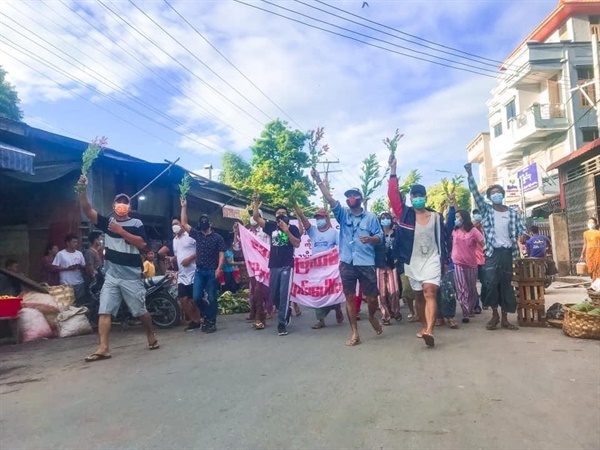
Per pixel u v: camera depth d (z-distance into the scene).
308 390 4.38
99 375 5.28
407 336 6.91
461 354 5.67
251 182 27.16
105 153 10.95
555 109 27.70
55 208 11.21
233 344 6.81
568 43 27.72
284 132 29.77
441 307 7.60
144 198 13.54
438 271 6.21
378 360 5.47
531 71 27.98
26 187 11.21
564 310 6.87
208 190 15.23
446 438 3.27
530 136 28.72
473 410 3.76
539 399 3.97
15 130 9.69
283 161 29.20
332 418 3.68
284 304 7.51
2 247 11.24
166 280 9.02
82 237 11.07
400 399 4.07
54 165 10.88
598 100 19.56
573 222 19.56
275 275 7.67
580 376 4.63
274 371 5.11
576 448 3.06
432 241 6.33
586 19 28.33
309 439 3.31
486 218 7.36
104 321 6.25
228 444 3.27
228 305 10.88
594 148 17.44
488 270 7.28
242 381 4.75
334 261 8.17
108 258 6.41
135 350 6.71
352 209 6.70
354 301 6.54
